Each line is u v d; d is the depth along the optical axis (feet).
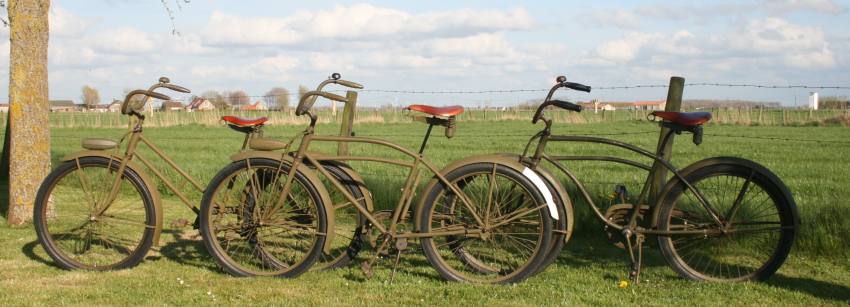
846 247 17.06
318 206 14.96
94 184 16.30
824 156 52.49
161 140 75.61
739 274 15.46
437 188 14.76
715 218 14.66
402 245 14.85
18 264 16.51
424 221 14.85
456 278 14.88
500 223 14.60
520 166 14.38
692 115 14.51
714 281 14.89
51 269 16.08
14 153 20.88
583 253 18.06
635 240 15.23
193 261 16.89
